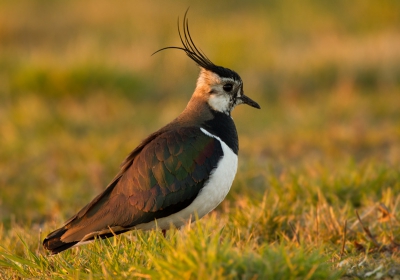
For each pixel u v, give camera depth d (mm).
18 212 12008
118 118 18719
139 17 29875
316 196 10805
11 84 21391
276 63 22531
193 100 9312
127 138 16484
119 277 7059
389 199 10141
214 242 6629
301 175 11633
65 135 16938
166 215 8312
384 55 21797
